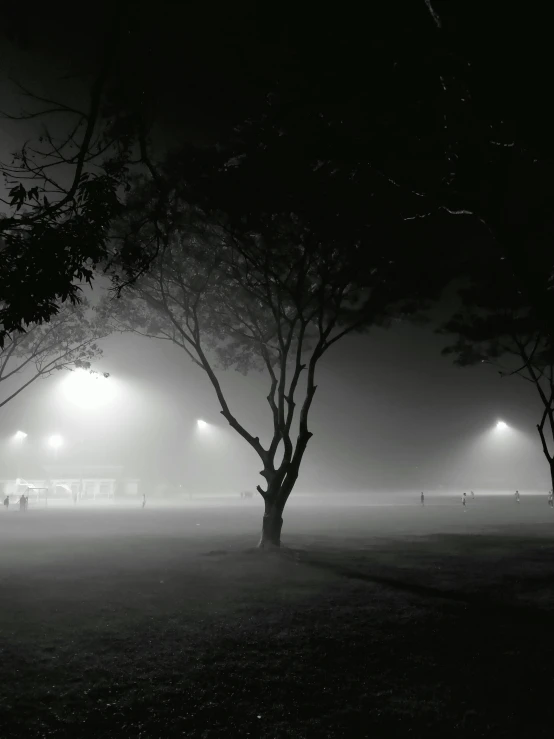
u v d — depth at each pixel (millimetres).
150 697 7668
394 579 17703
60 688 8016
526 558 23172
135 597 14688
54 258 7582
